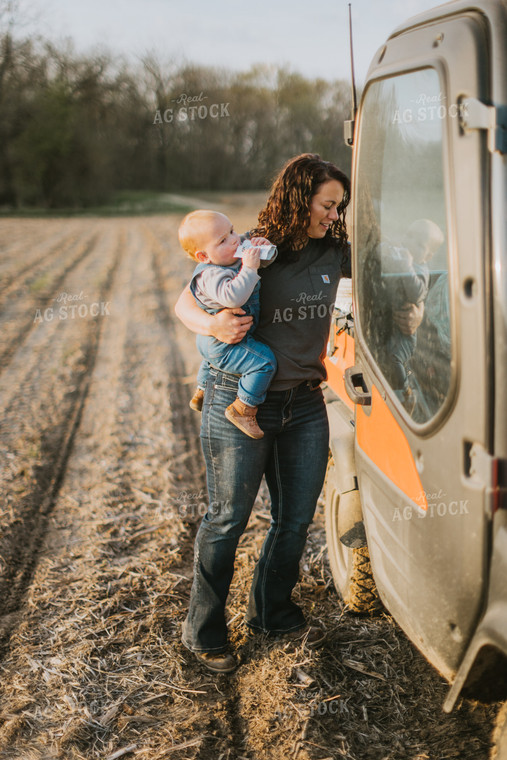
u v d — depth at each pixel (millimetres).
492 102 1560
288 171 2334
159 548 3775
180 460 5145
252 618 2842
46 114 41375
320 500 4168
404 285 2061
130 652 2854
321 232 2428
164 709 2521
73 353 8328
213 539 2596
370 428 2389
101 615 3135
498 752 1721
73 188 43875
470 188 1572
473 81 1589
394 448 2145
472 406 1605
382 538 2303
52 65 40406
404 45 2029
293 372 2463
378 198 2271
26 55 38469
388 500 2217
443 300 1909
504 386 1542
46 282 13219
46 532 4031
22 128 42031
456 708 2314
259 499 4262
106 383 7195
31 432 5707
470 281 1588
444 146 1690
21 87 40531
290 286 2410
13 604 3287
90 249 20062
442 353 1810
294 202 2316
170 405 6398
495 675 1725
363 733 2307
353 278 2521
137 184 44438
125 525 4090
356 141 2449
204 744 2320
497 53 1574
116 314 10750
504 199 1526
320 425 2633
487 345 1551
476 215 1553
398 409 2088
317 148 13430
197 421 6062
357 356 2531
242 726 2422
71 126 41812
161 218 34125
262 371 2373
